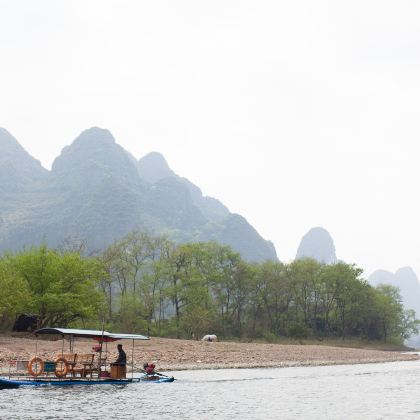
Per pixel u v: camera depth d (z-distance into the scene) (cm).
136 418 2414
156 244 11594
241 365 5628
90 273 7981
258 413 2597
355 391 3534
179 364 5397
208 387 3644
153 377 3925
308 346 9181
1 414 2452
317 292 14138
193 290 11144
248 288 12988
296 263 13938
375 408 2795
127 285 11794
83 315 7756
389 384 4009
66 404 2770
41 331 3791
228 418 2450
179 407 2742
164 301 11681
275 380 4225
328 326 14212
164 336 10256
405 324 17200
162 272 10988
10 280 6900
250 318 13150
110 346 6234
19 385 3447
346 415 2572
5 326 7144
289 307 14338
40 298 7300
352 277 14012
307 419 2456
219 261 12681
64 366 3706
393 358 8200
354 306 14425
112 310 11012
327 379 4388
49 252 7769
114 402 2877
